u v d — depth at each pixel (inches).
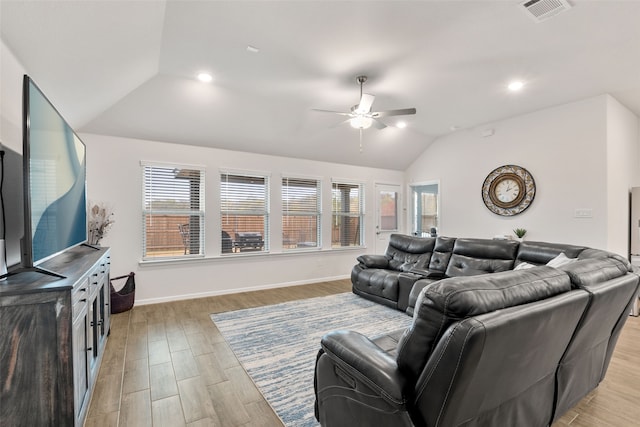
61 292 54.1
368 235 247.3
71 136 86.6
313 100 161.6
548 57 119.0
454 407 40.3
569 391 65.5
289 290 191.2
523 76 135.8
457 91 152.3
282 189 205.0
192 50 113.3
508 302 43.4
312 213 219.1
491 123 203.9
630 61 122.3
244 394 79.6
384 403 46.2
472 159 215.8
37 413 52.7
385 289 154.3
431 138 240.2
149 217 161.3
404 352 45.9
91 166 146.7
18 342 51.7
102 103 130.2
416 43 108.7
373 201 250.7
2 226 64.3
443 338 39.4
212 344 109.6
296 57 118.3
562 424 67.8
